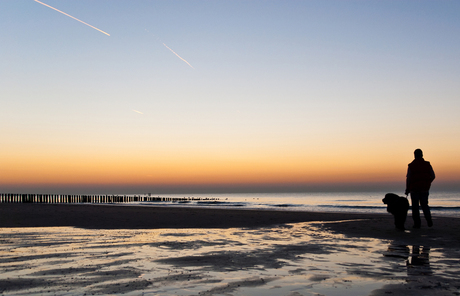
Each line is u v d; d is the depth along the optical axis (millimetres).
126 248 4902
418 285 2836
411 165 7195
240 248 4898
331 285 2830
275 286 2793
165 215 11656
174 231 7383
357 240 5738
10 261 3881
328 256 4223
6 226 8500
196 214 12258
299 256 4227
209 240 5820
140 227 8344
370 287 2770
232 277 3113
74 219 10125
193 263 3777
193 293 2588
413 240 5617
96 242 5566
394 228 7270
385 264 3730
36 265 3652
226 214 12305
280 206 28234
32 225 8742
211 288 2730
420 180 7027
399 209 7098
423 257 4148
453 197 58531
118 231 7387
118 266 3607
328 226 8164
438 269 3465
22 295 2525
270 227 8211
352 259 4016
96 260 3945
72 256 4215
